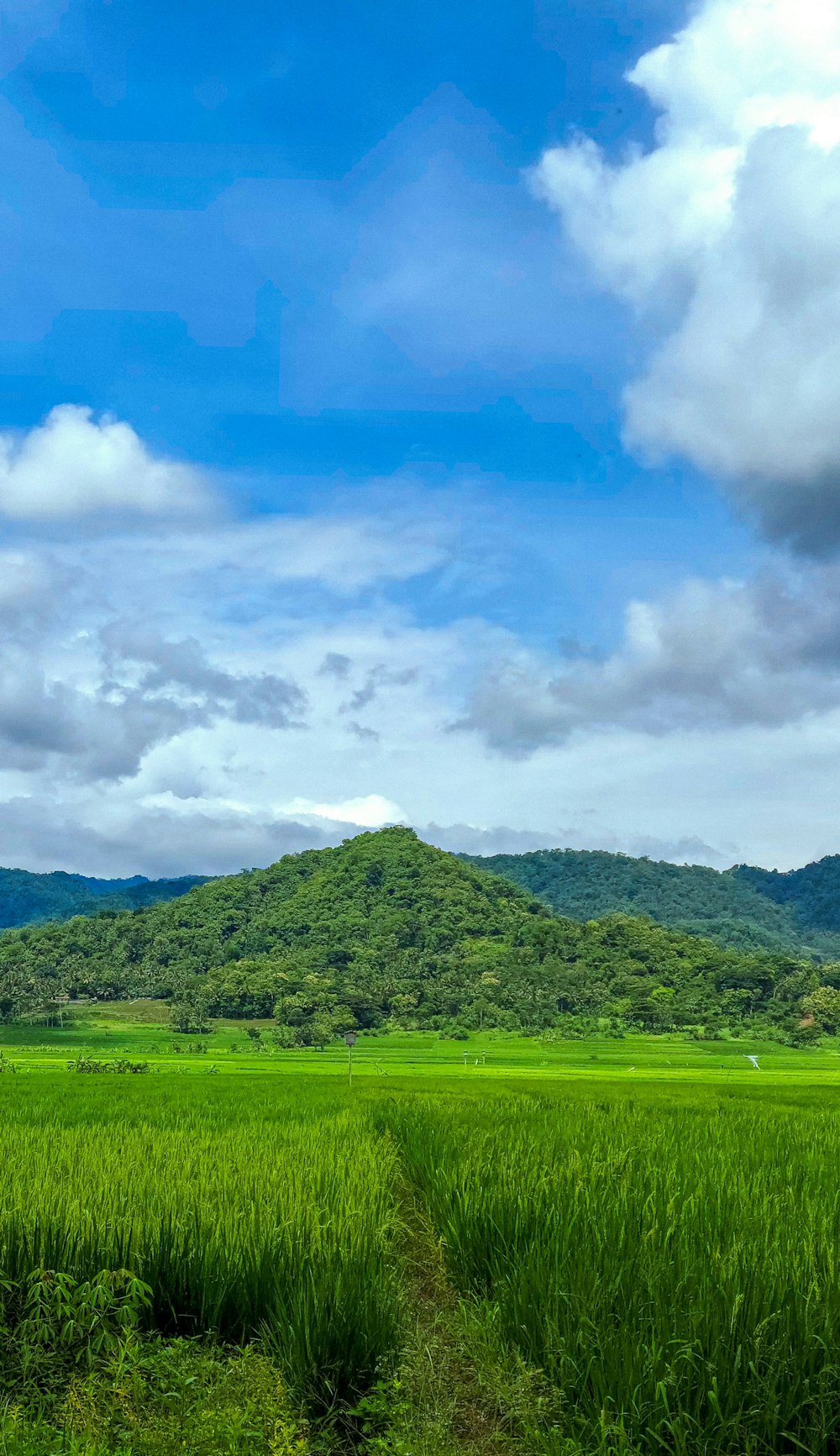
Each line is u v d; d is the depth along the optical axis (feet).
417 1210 56.29
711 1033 548.31
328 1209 42.34
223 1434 24.16
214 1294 34.12
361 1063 394.32
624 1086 200.75
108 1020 583.99
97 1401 26.40
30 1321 30.12
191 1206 40.88
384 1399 27.12
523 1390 27.30
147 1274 34.94
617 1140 73.31
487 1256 40.16
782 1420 25.57
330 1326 30.09
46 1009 596.29
